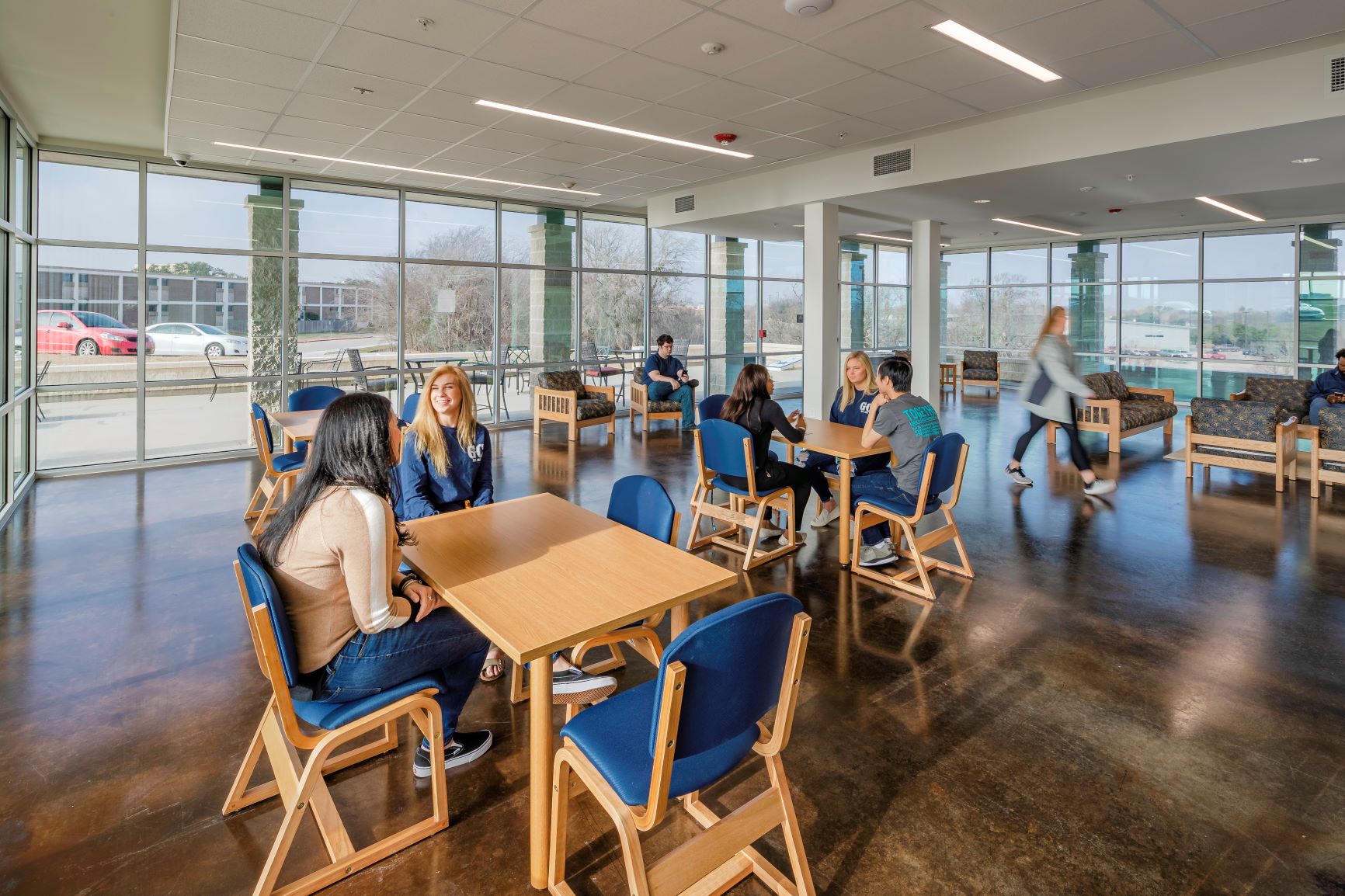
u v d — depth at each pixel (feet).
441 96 17.85
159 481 21.90
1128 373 40.65
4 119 18.34
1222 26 14.16
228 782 7.61
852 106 19.17
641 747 5.61
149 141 22.79
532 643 5.48
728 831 5.62
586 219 35.55
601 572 7.08
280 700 5.86
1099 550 15.28
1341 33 14.62
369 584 6.20
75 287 23.03
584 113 19.39
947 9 13.24
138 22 14.08
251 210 26.58
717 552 15.44
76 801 7.24
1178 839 6.69
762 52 15.23
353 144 22.57
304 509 6.22
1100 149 19.17
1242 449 21.03
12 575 13.60
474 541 8.06
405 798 7.43
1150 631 11.24
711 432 14.51
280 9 12.92
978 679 9.78
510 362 33.65
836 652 10.60
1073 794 7.36
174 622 11.59
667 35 14.28
